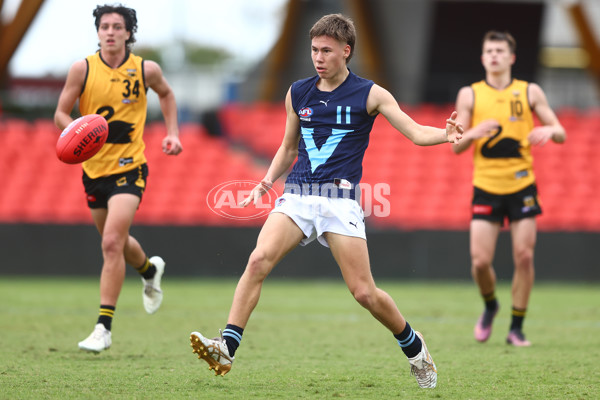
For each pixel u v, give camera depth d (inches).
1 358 834.2
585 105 3412.9
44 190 2484.0
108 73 902.4
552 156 2571.4
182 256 2220.7
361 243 641.0
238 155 2699.3
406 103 2883.9
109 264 868.0
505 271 2190.0
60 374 730.2
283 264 2237.9
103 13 901.8
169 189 2485.2
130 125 905.5
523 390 673.0
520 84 1051.9
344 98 656.4
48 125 2768.2
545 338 1091.3
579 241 2187.5
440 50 2827.3
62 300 1610.5
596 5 3248.0
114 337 1046.4
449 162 2578.7
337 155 652.7
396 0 2817.4
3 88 2957.7
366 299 641.0
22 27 2699.3
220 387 673.0
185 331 1120.8
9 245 2210.9
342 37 644.1
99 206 916.0
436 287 2048.5
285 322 1270.9
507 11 2792.8
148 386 671.8
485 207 1024.9
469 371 783.1
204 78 3085.6
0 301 1585.9
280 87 3152.1
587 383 710.5
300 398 623.2
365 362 845.8
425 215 2437.3
